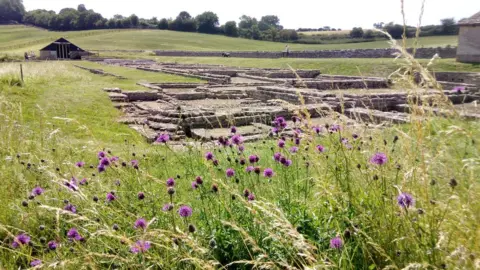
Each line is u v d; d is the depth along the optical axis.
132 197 4.54
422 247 2.62
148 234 2.99
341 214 3.30
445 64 34.50
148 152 8.24
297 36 130.62
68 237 3.59
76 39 119.31
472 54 34.69
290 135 10.01
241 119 14.37
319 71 38.53
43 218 4.30
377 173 3.44
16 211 4.48
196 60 58.91
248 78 34.44
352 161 3.80
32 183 5.33
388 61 38.59
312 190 4.56
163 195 4.79
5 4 177.75
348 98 18.19
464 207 2.53
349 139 3.88
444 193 2.87
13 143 7.04
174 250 3.07
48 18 169.88
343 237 2.97
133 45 107.31
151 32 143.38
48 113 14.36
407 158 3.21
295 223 3.52
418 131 2.76
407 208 2.73
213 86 26.95
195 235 3.49
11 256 3.71
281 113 15.33
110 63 54.28
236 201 3.94
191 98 22.83
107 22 166.75
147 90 23.92
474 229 2.41
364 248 2.85
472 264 2.16
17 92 16.78
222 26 160.00
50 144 7.42
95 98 19.09
